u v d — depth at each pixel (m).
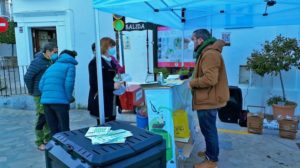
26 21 7.14
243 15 4.73
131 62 6.38
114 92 3.47
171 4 3.38
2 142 4.41
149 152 1.55
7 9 20.52
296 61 4.40
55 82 3.40
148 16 3.86
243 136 4.36
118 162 1.42
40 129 3.99
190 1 3.12
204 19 5.00
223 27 5.07
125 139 1.63
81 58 6.51
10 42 14.87
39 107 3.86
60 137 1.72
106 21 6.54
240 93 4.96
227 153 3.71
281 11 4.19
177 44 6.00
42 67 3.80
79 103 6.62
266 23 4.67
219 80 2.95
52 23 6.78
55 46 3.87
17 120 5.74
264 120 4.64
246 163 3.42
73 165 1.44
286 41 4.46
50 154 1.65
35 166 3.50
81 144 1.57
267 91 5.28
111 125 1.95
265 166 3.33
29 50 7.36
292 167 3.29
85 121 5.53
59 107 3.41
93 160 1.37
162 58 6.17
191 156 3.64
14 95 6.85
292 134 4.16
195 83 2.88
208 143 3.10
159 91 2.92
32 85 3.81
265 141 4.13
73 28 6.49
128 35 6.30
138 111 3.41
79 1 6.43
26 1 6.91
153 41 6.16
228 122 5.04
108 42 3.35
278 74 5.09
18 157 3.79
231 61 5.51
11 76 9.52
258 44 5.25
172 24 4.70
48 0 6.66
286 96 5.12
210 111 2.98
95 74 3.32
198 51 2.97
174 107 3.10
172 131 2.95
